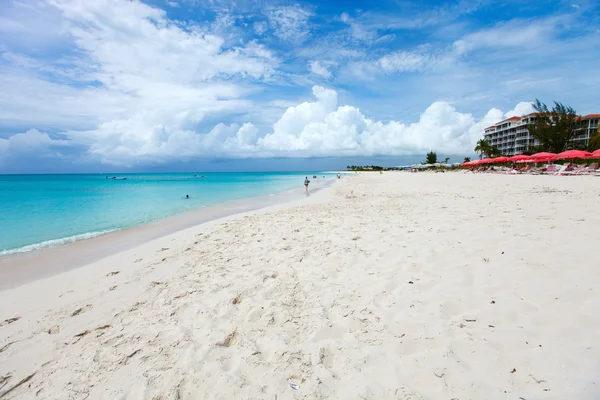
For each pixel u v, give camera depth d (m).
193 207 16.03
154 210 15.01
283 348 2.90
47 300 4.51
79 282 5.21
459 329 2.90
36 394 2.52
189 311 3.79
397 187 22.31
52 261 6.60
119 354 2.99
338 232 7.21
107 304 4.20
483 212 8.24
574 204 8.73
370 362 2.60
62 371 2.80
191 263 5.75
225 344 3.05
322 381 2.43
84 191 29.22
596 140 46.91
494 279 3.84
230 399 2.32
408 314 3.27
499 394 2.11
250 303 3.88
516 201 10.13
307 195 20.78
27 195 24.64
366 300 3.68
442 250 5.11
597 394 1.97
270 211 12.64
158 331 3.37
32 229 10.34
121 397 2.42
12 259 6.80
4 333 3.56
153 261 6.13
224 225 9.59
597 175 24.64
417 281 4.04
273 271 4.96
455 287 3.75
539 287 3.50
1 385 2.65
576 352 2.39
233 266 5.38
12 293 4.83
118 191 29.12
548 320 2.86
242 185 38.66
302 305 3.71
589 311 2.91
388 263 4.80
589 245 4.71
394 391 2.25
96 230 10.09
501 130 93.06
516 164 45.97
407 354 2.65
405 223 7.56
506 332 2.77
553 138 50.47
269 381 2.48
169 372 2.68
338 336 3.03
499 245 5.07
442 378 2.32
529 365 2.33
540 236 5.39
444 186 20.17
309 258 5.44
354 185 29.08
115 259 6.57
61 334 3.47
